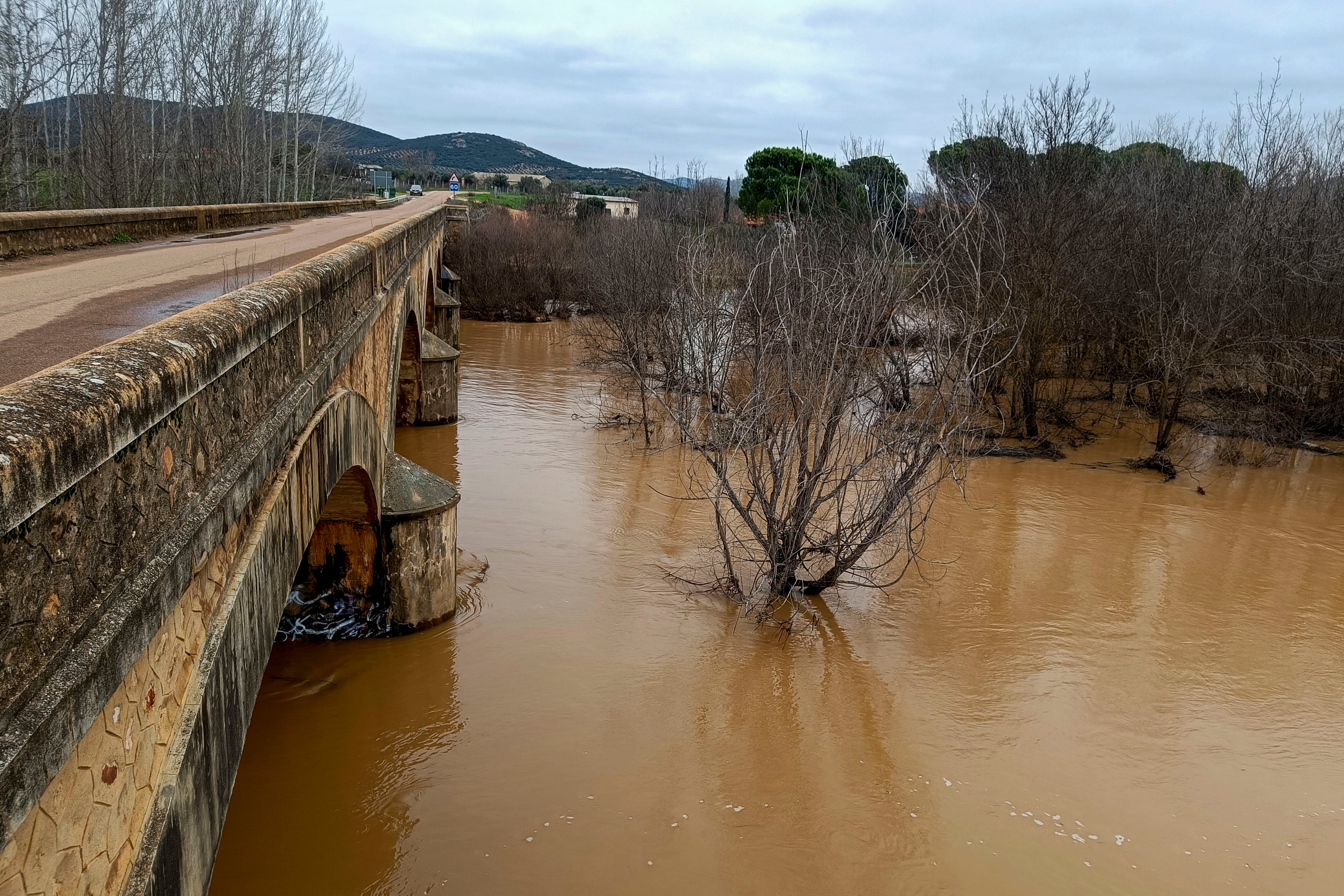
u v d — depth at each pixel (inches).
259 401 173.9
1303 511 683.4
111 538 101.5
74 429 90.3
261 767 329.4
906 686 404.2
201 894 132.2
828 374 462.6
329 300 258.4
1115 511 667.4
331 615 426.0
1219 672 429.7
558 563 528.1
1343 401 890.7
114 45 1191.6
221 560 148.4
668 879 281.0
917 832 308.0
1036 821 316.8
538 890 274.1
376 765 330.6
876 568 486.6
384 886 273.0
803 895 277.3
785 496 484.4
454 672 398.3
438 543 433.4
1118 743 366.9
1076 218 901.2
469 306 1760.6
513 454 773.9
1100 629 470.3
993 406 870.4
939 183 722.2
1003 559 564.7
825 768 341.7
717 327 786.8
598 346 1225.4
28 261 478.9
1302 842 312.2
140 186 1200.2
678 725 366.0
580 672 403.2
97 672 94.7
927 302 624.7
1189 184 1151.6
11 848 79.5
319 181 2395.4
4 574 77.4
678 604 479.2
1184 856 302.7
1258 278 886.4
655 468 738.2
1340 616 498.0
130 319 284.0
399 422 866.1
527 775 329.4
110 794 101.9
